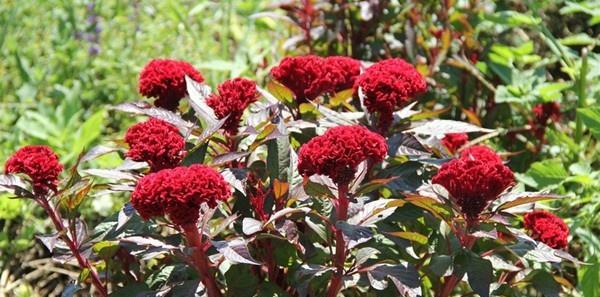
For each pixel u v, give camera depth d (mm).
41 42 2293
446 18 1810
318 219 1148
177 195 1005
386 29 1846
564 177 1543
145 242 1083
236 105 1171
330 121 1201
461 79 1806
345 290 1348
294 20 1840
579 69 1709
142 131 1136
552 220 1235
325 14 1812
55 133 1898
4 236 1722
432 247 1235
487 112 1819
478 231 1106
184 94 1277
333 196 1085
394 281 1094
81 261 1209
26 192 1168
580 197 1607
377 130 1219
